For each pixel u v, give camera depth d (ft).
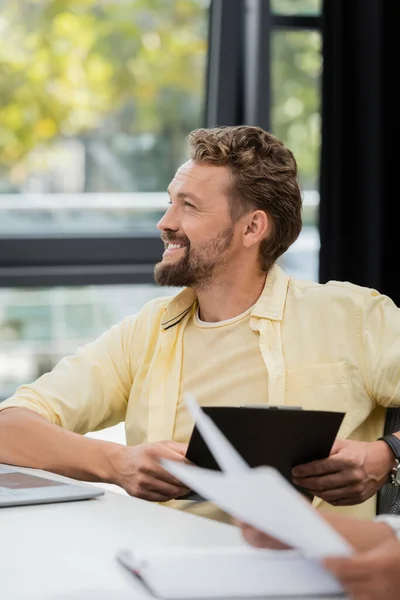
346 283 7.97
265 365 7.57
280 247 7.89
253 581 3.78
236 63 16.19
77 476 7.10
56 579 4.20
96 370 8.20
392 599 3.67
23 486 6.22
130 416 8.07
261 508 3.37
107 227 16.52
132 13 15.87
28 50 15.67
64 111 15.97
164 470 6.57
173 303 7.95
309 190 16.39
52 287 16.29
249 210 7.72
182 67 16.24
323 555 3.59
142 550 4.66
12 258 16.06
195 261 7.70
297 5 15.98
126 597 3.92
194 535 4.99
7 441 7.45
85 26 15.76
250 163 7.71
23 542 4.86
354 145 14.98
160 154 16.46
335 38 14.80
